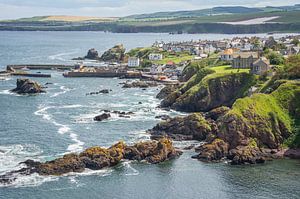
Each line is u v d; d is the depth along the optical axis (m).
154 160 162.38
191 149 178.12
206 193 138.62
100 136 193.88
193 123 193.38
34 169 150.88
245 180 148.38
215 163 163.88
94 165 155.25
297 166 161.12
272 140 177.62
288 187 142.38
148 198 134.62
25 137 190.75
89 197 134.12
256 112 183.25
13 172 148.12
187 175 152.12
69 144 181.62
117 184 143.62
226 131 177.75
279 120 185.00
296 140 179.75
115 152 161.88
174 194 137.75
